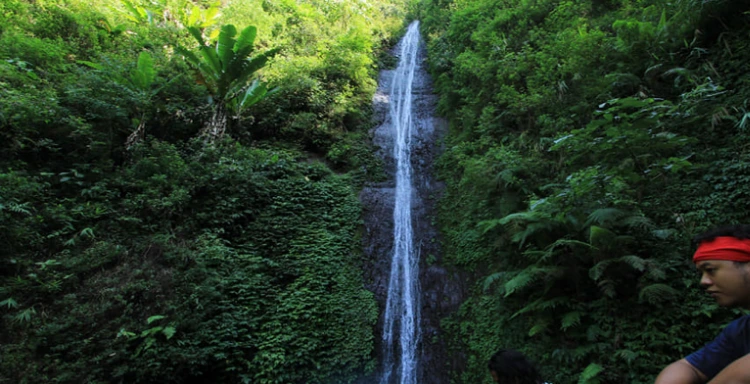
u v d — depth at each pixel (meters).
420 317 6.70
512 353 2.29
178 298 5.61
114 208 6.61
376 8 21.16
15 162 6.34
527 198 6.73
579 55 7.82
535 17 11.31
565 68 7.95
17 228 5.39
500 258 6.70
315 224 7.82
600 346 4.52
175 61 10.34
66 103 7.40
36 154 6.73
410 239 8.17
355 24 16.98
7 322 4.84
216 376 5.29
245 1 15.27
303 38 14.29
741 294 1.35
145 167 7.18
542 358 4.98
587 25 9.17
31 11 9.83
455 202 8.77
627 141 5.11
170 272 5.86
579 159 6.40
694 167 5.15
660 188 5.39
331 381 5.64
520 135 8.27
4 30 8.88
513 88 8.81
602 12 9.98
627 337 4.44
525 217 5.36
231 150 8.66
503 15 11.81
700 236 1.52
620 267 4.71
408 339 6.38
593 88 7.19
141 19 12.28
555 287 5.32
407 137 11.59
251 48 8.98
